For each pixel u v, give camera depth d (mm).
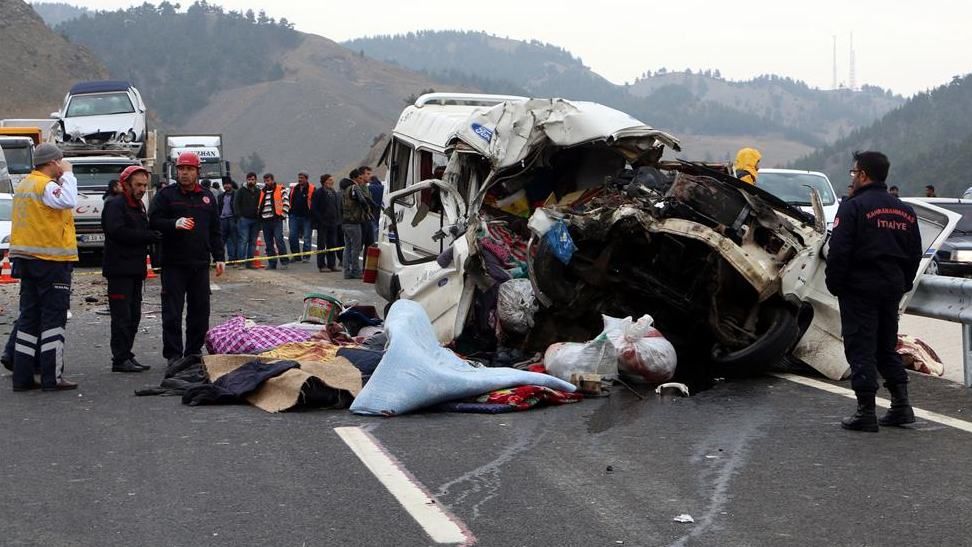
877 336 7652
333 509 5719
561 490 6055
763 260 9367
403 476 6324
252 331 9852
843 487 6125
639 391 8969
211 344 9891
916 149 189250
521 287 9922
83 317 14055
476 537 5281
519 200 11234
